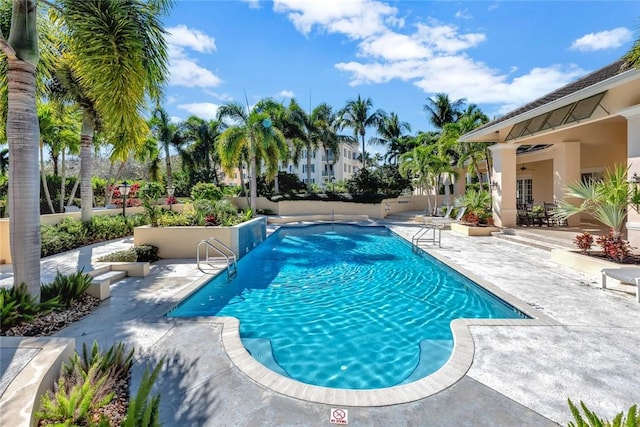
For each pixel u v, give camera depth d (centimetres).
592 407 301
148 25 575
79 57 543
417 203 3134
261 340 502
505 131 1386
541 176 1930
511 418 289
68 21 522
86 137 1229
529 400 312
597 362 376
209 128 3394
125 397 315
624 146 1441
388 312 616
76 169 3444
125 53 536
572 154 1377
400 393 325
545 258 947
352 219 2316
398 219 2330
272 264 1038
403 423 285
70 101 1161
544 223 1476
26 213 497
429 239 1317
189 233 1009
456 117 3475
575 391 324
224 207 1390
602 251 820
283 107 2795
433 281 827
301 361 437
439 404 309
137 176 3897
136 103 586
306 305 659
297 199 2516
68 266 809
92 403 280
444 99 3481
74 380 298
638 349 404
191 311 625
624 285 663
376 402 312
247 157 2384
